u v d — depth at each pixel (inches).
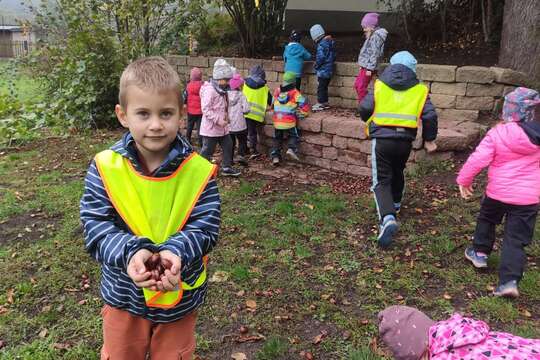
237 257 171.2
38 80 442.3
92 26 394.6
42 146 346.9
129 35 406.6
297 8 474.3
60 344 126.6
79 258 172.6
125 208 78.7
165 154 81.1
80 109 401.7
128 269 71.4
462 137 251.0
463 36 361.7
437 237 182.5
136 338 86.4
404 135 181.8
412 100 182.5
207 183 82.5
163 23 423.8
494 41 341.4
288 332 132.0
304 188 247.4
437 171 243.4
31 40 472.7
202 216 81.8
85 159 307.9
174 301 81.0
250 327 134.1
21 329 134.1
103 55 398.0
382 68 307.1
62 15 417.4
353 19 495.8
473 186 225.8
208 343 127.1
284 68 349.1
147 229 79.5
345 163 274.5
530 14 278.4
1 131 361.7
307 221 201.5
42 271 165.3
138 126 75.6
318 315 139.1
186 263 75.9
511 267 141.9
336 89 331.6
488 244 158.2
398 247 177.9
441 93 289.3
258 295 148.9
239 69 384.8
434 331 72.5
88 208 79.1
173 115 76.8
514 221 143.9
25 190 247.3
